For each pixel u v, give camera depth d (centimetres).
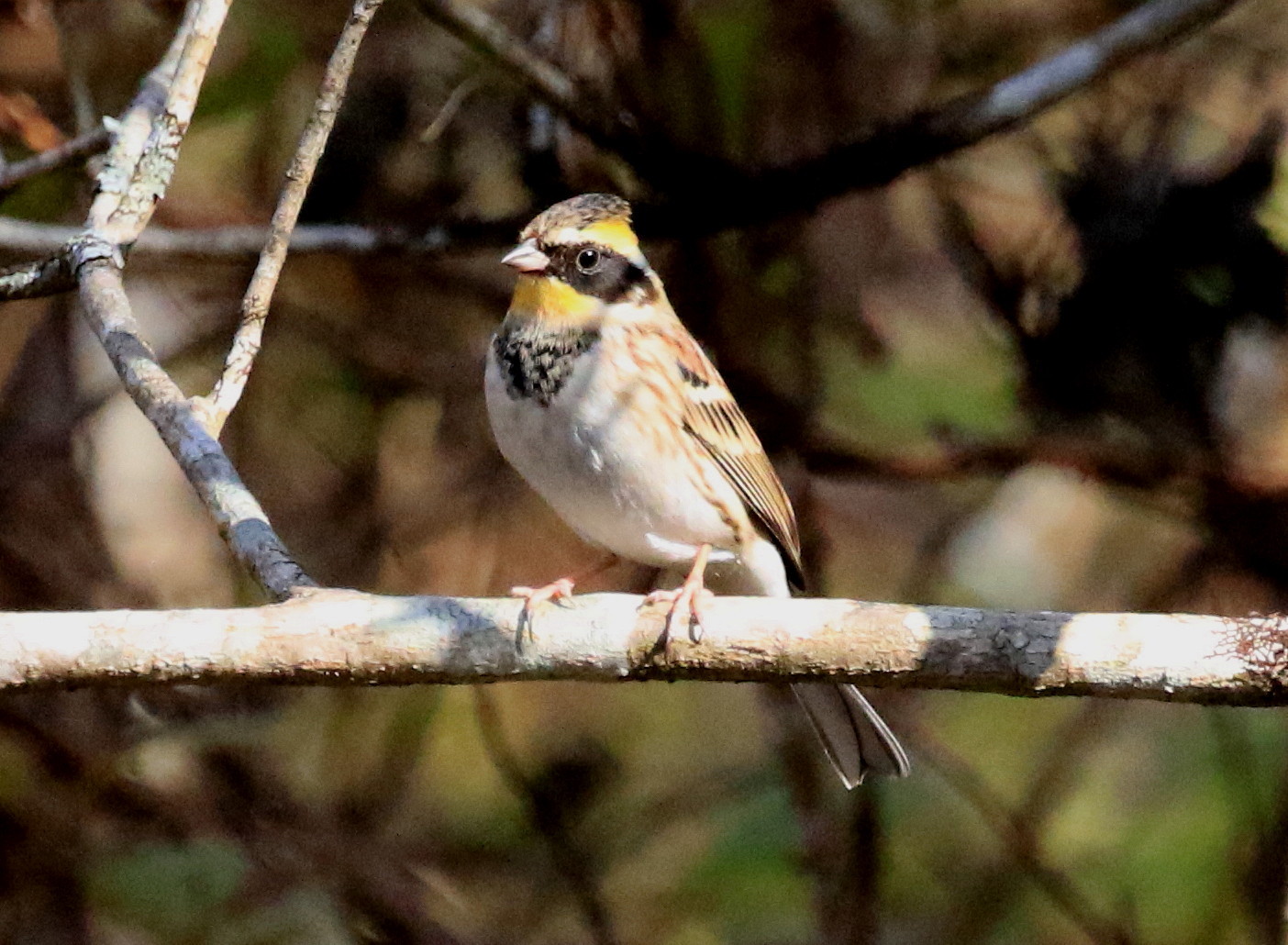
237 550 714
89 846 1117
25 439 1206
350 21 777
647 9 1100
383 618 685
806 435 1191
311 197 1199
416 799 1293
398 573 1262
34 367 1216
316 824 1160
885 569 1366
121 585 1213
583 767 1326
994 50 1259
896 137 1080
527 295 919
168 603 1243
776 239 1189
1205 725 1277
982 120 1080
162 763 1143
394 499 1270
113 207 848
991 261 1187
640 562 1021
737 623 696
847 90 1181
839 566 1364
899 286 1250
